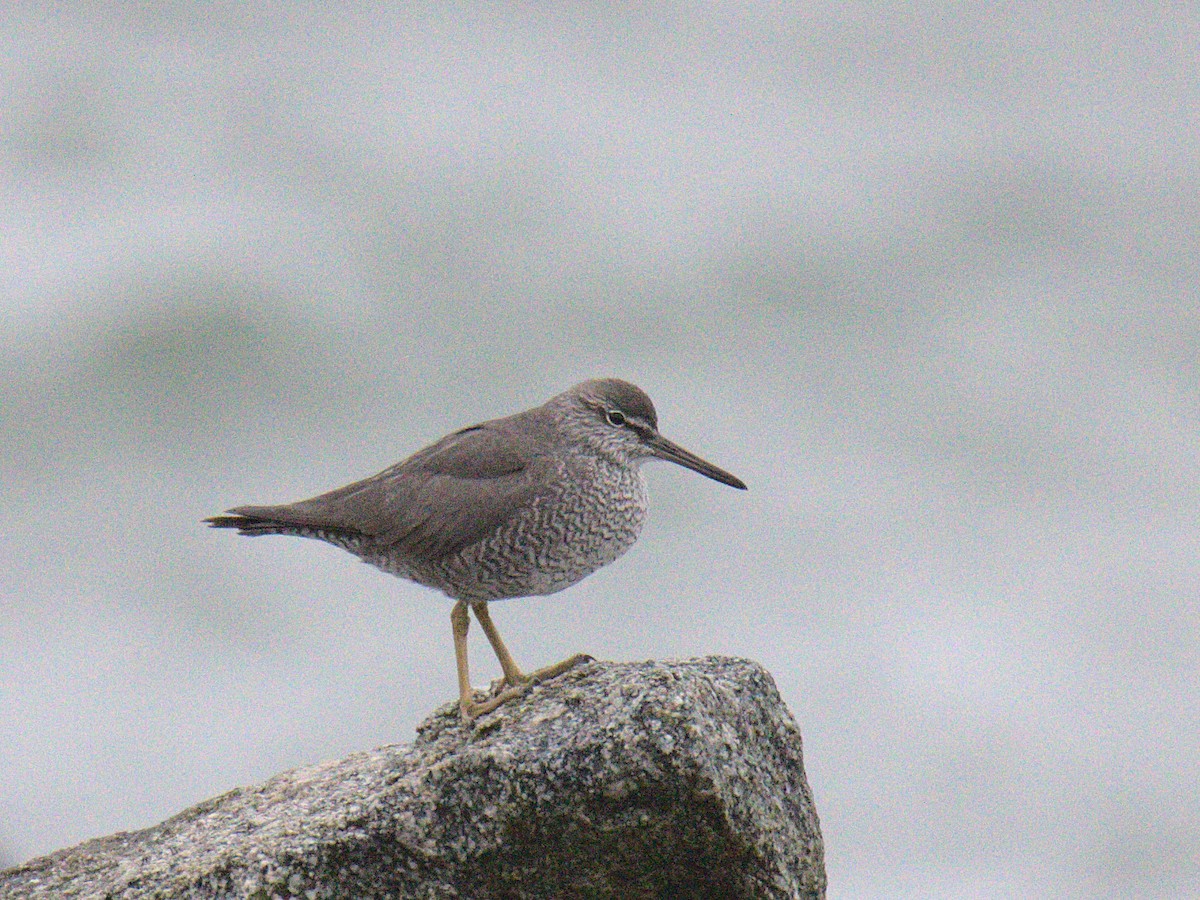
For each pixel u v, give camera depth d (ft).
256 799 26.32
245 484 61.57
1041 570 56.95
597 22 93.04
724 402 65.77
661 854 22.66
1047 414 65.46
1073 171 81.56
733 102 86.63
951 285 73.92
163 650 52.24
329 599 54.19
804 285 73.41
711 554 56.85
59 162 76.59
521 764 22.36
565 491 31.17
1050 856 44.86
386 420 65.21
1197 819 46.26
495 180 77.97
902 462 62.39
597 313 71.05
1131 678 51.93
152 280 69.62
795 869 23.73
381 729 49.16
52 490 60.23
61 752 48.19
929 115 86.43
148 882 22.86
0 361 65.26
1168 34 93.81
